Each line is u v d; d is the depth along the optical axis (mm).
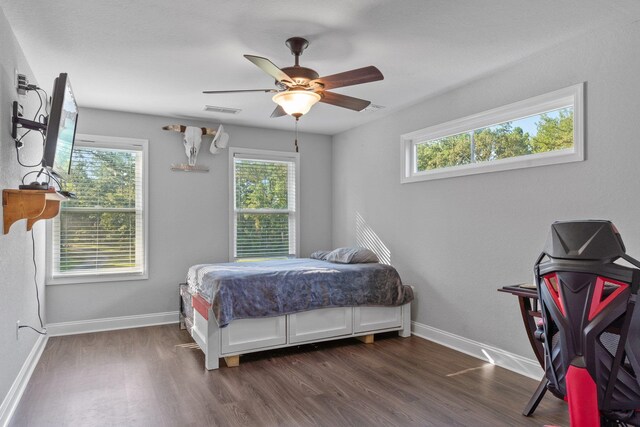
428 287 4105
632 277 1602
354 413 2510
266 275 3543
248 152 5227
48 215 2975
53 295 4211
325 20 2533
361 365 3346
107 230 4484
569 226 1777
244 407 2588
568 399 1735
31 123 2615
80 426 2354
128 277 4535
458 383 2975
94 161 4434
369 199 5004
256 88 3766
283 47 2910
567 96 2908
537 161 3084
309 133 5629
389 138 4684
